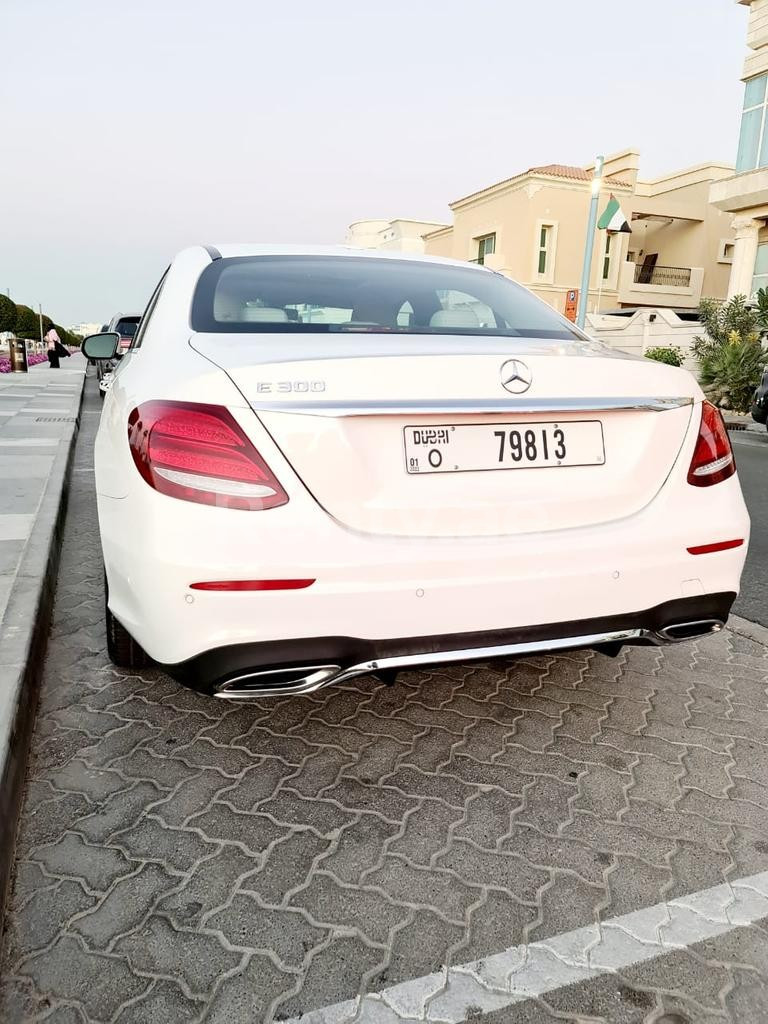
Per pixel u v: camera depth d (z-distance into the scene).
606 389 2.05
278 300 2.41
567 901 1.73
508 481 1.96
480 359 1.93
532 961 1.55
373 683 2.79
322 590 1.78
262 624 1.77
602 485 2.05
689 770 2.28
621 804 2.10
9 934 1.59
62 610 3.44
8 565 3.48
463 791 2.14
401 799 2.10
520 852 1.89
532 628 1.97
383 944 1.59
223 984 1.48
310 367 1.81
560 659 3.06
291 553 1.76
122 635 2.68
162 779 2.16
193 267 2.62
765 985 1.51
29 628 2.73
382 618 1.83
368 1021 1.41
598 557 2.00
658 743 2.43
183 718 2.50
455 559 1.86
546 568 1.95
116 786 2.12
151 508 1.78
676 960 1.56
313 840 1.91
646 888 1.77
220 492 1.75
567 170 28.31
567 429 2.03
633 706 2.68
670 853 1.90
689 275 30.84
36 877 1.75
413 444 1.88
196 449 1.75
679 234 31.53
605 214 18.36
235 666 1.79
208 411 1.77
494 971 1.53
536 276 27.98
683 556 2.10
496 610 1.92
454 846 1.90
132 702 2.60
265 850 1.87
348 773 2.22
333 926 1.63
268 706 2.60
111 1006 1.43
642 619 2.10
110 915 1.65
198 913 1.66
